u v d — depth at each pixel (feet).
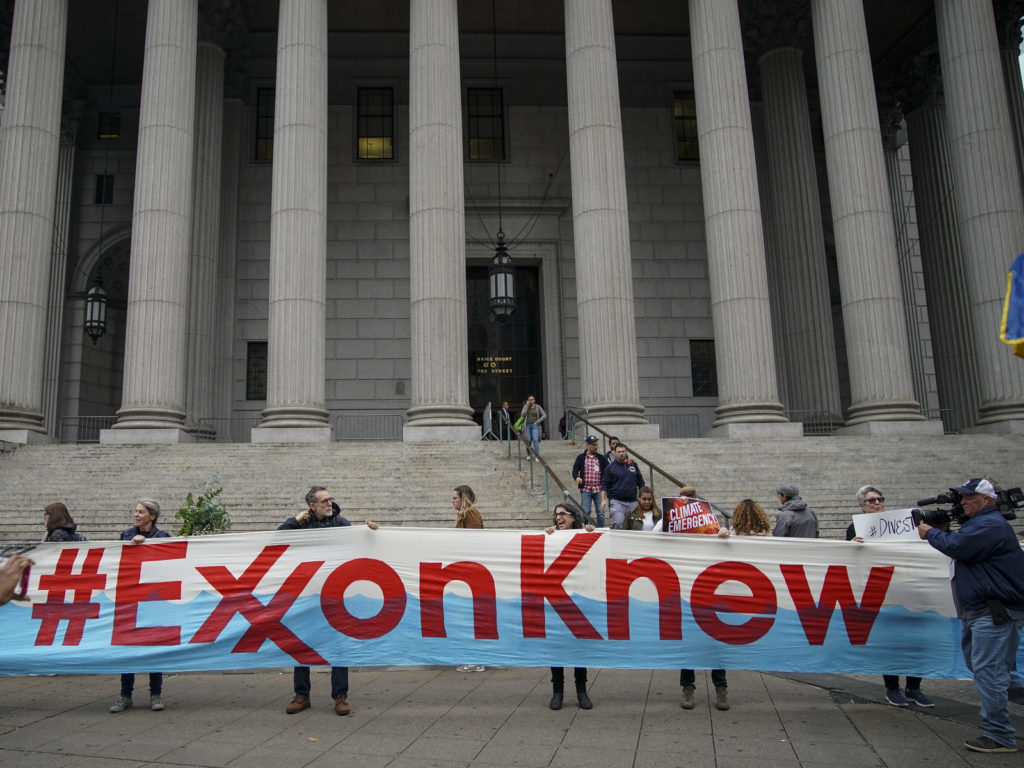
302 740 19.31
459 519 27.73
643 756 17.94
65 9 65.41
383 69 91.86
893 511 24.38
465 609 22.80
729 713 21.56
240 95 88.07
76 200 88.99
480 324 90.89
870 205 63.46
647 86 94.12
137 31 83.71
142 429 57.06
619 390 59.88
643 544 23.00
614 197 62.69
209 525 31.86
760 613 22.50
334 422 84.89
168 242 60.64
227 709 22.40
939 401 83.10
